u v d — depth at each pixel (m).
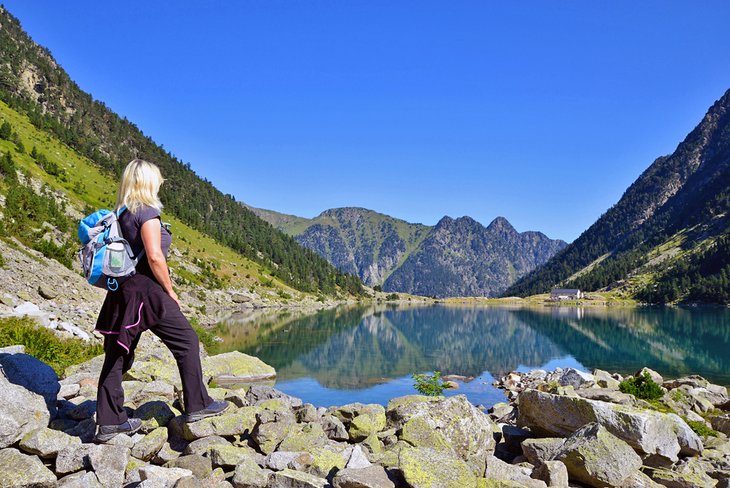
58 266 37.00
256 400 9.79
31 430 5.40
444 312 139.25
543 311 148.88
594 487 6.60
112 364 5.61
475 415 7.98
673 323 91.06
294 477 5.21
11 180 90.19
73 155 189.12
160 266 5.25
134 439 5.77
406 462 5.29
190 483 4.81
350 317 100.31
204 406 6.16
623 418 7.46
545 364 38.69
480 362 39.25
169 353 12.84
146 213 5.25
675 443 7.75
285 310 124.69
